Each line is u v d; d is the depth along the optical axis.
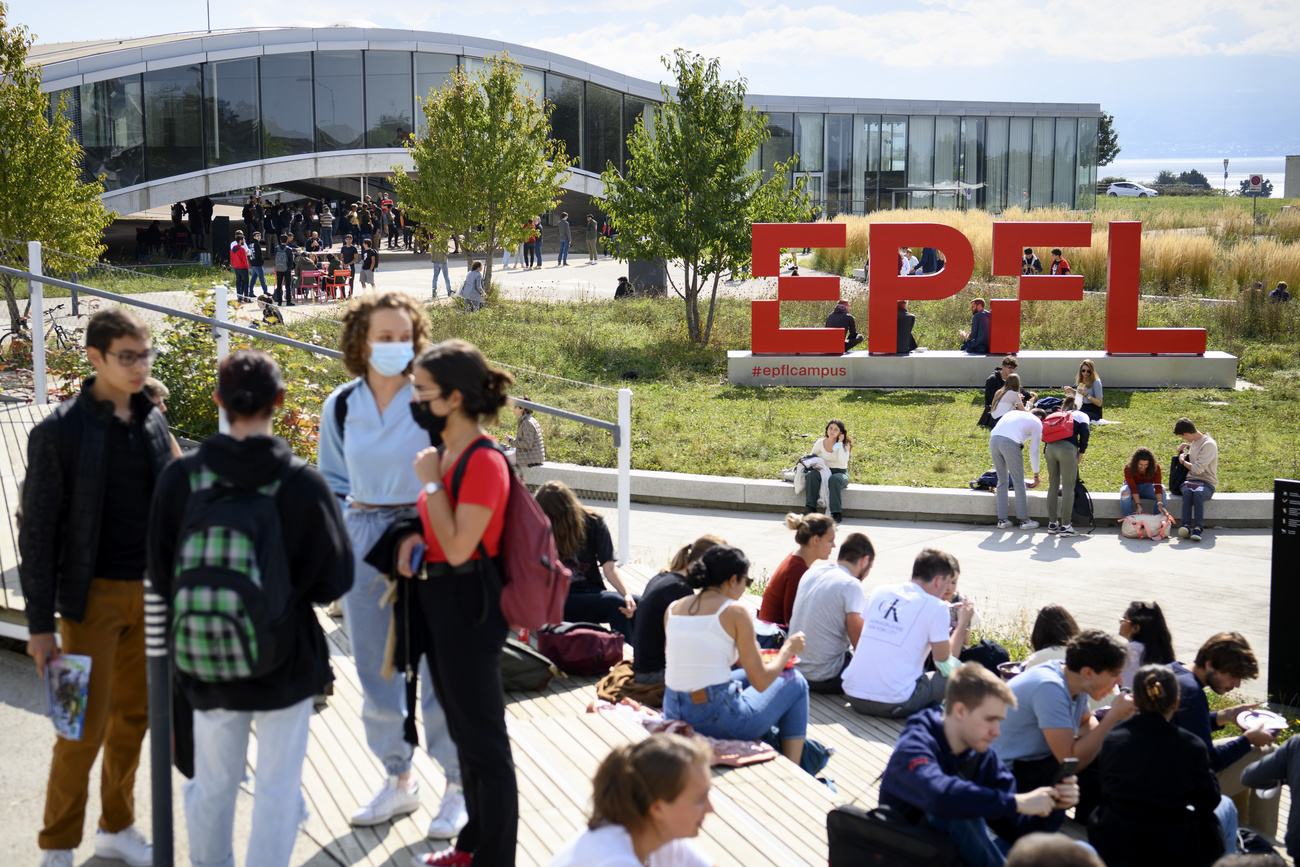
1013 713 5.31
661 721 5.39
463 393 3.25
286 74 34.12
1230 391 18.84
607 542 7.06
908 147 45.78
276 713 3.19
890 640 6.62
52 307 9.89
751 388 19.42
